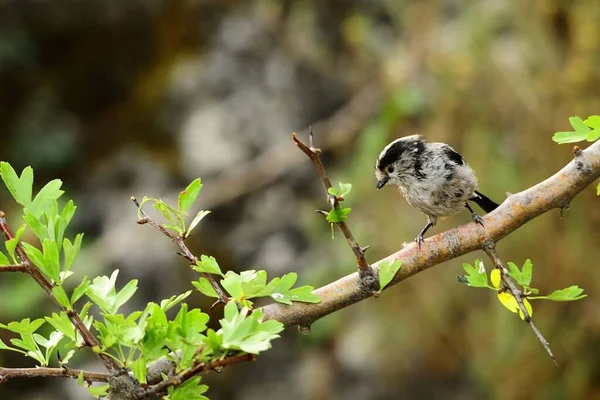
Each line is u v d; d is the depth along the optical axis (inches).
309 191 610.2
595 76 475.5
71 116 653.3
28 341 153.2
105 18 652.7
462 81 506.6
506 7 507.8
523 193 190.7
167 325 141.5
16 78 655.1
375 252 509.4
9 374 148.9
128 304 535.2
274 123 629.0
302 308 174.1
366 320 536.7
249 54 653.9
